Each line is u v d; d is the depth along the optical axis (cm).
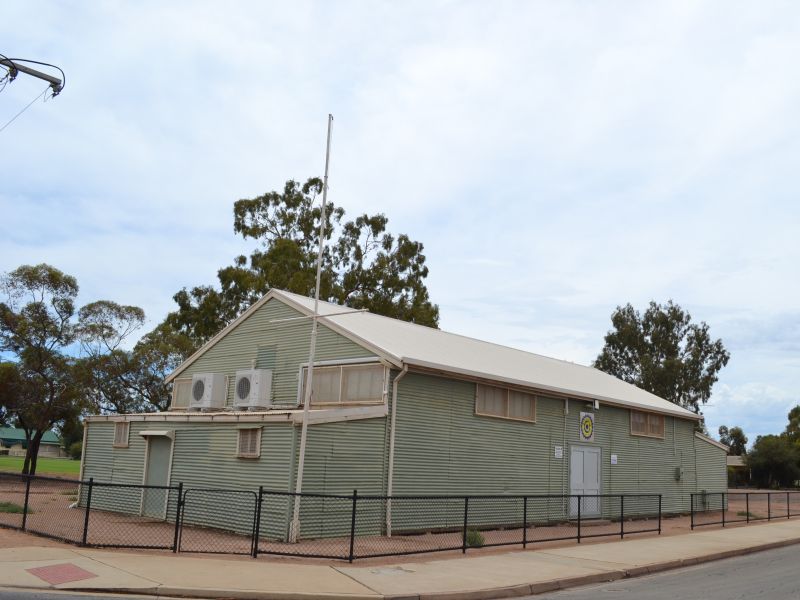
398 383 1909
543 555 1598
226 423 1875
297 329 2188
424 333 2528
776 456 7688
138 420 2178
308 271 4697
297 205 5150
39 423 4116
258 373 2125
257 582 1111
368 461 1806
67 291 4253
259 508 1370
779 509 3531
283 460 1689
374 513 1800
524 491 2253
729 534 2238
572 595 1209
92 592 1023
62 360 4159
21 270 4128
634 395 3033
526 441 2295
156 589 1038
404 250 5262
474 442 2105
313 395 2059
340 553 1461
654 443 2939
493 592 1167
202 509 1873
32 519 1852
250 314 2356
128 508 2125
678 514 2984
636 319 7388
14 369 4128
